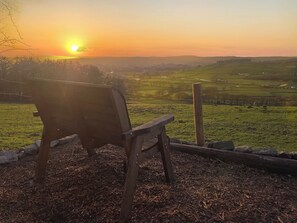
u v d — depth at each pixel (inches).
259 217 106.7
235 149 179.8
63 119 131.2
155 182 137.5
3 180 149.7
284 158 154.7
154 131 122.4
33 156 185.8
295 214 109.3
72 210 115.9
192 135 422.9
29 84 133.2
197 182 137.8
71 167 159.3
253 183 137.9
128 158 110.7
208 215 107.3
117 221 106.8
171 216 106.4
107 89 99.1
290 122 601.3
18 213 118.0
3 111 716.0
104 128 114.9
